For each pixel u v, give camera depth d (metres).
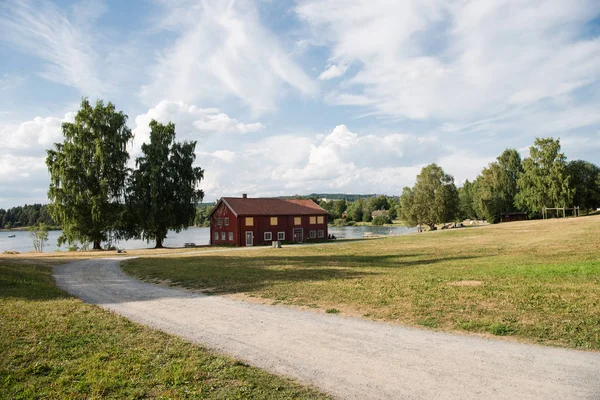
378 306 11.95
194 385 6.68
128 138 54.81
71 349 8.63
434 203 82.38
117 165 53.12
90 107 52.12
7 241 118.00
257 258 31.77
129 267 27.12
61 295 15.74
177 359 7.92
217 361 7.73
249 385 6.61
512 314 10.20
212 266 25.72
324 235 72.25
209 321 11.11
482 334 8.92
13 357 8.12
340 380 6.74
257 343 8.95
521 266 19.16
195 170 60.38
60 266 28.56
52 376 7.21
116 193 53.28
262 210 66.38
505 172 94.38
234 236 63.78
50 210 49.97
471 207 109.56
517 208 87.31
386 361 7.54
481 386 6.28
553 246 28.73
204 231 167.62
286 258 30.88
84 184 49.72
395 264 24.03
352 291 14.48
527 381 6.39
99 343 9.06
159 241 58.28
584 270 16.38
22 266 25.53
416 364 7.32
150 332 9.97
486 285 14.30
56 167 49.38
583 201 78.00
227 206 65.62
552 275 15.82
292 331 9.83
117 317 11.59
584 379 6.36
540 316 9.86
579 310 10.13
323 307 12.27
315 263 25.91
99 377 7.04
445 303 11.77
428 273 18.58
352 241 59.78
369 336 9.16
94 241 52.50
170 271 23.48
